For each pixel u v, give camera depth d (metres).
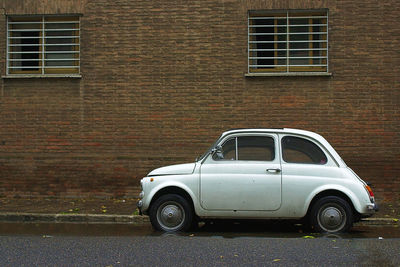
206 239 7.70
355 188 8.31
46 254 6.55
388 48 12.42
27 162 13.00
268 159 8.54
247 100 12.60
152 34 12.83
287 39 12.67
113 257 6.36
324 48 12.70
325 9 12.59
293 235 8.40
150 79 12.80
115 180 12.80
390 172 12.37
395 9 12.42
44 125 12.98
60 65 13.29
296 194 8.34
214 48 12.69
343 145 12.43
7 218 10.36
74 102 12.94
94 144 12.88
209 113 12.66
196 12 12.74
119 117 12.84
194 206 8.45
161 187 8.49
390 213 10.60
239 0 12.67
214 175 8.48
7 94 13.05
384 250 6.79
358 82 12.45
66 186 12.90
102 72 12.89
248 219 8.52
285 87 12.55
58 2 12.98
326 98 12.48
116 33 12.90
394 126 12.38
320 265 5.95
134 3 12.88
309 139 8.59
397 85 12.38
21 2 13.04
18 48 13.32
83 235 8.33
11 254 6.56
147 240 7.59
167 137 12.74
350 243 7.33
